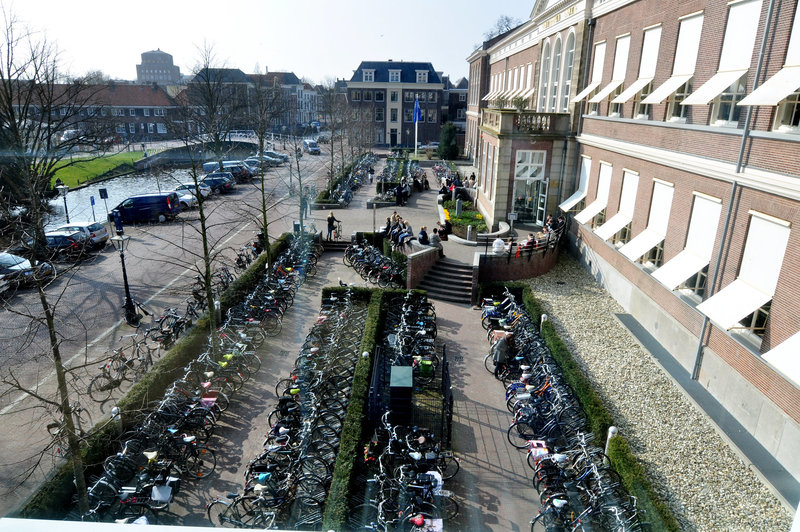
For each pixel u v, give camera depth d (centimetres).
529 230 2841
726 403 1373
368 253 2562
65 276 2422
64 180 5169
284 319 2011
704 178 1537
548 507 1019
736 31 1427
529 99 3697
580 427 1291
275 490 1036
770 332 1232
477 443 1306
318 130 11562
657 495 1008
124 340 1795
